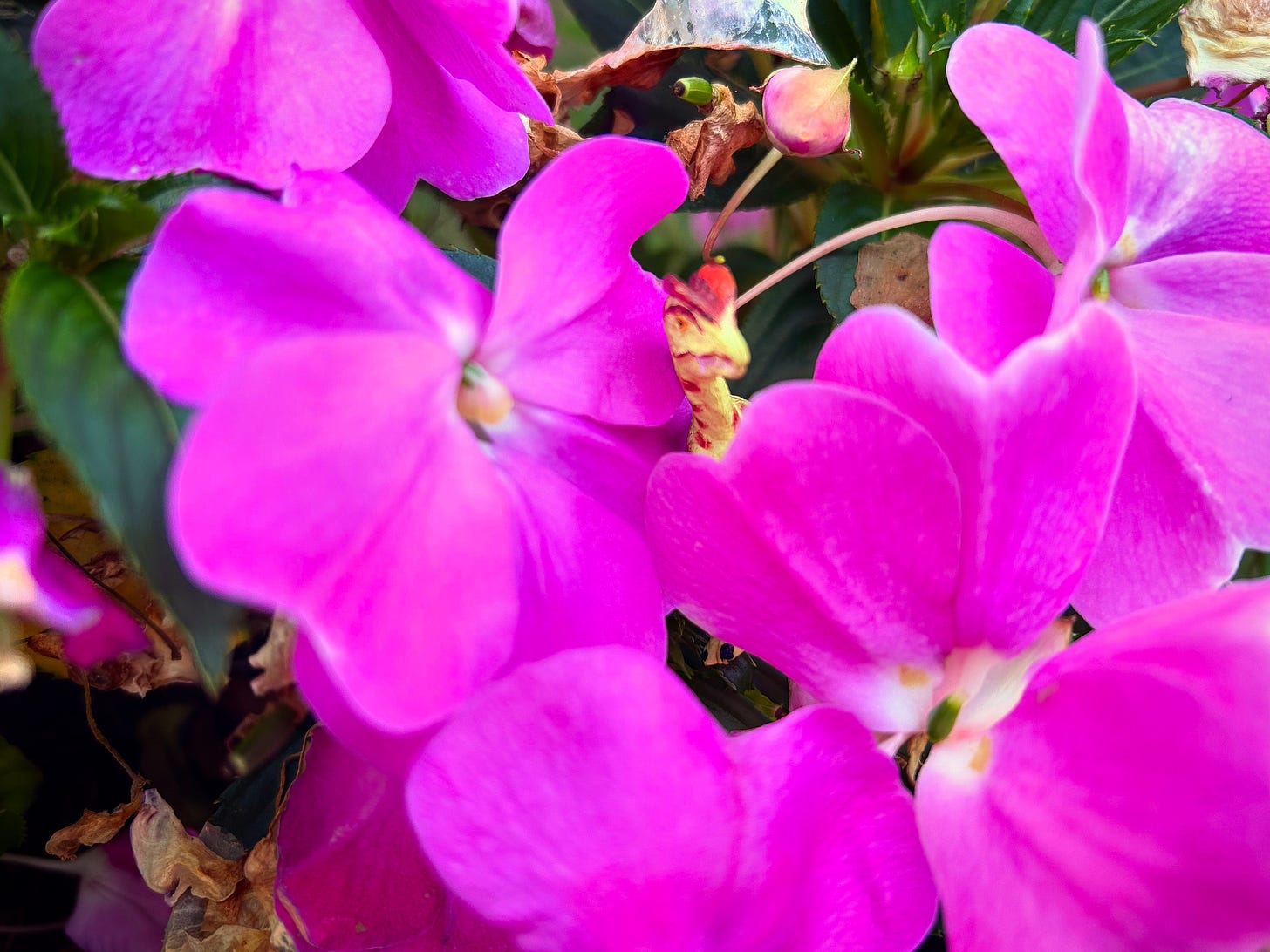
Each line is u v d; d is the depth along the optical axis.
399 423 0.08
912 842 0.09
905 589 0.10
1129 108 0.13
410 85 0.12
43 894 0.16
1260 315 0.12
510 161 0.13
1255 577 0.15
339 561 0.08
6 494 0.09
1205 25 0.17
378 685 0.08
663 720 0.08
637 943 0.09
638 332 0.11
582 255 0.10
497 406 0.10
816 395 0.09
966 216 0.12
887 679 0.10
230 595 0.07
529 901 0.08
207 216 0.08
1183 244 0.13
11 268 0.10
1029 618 0.10
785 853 0.09
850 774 0.09
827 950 0.09
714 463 0.09
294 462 0.07
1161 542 0.11
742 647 0.10
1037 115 0.11
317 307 0.08
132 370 0.09
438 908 0.11
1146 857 0.09
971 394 0.09
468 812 0.08
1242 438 0.11
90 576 0.12
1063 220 0.11
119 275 0.10
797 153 0.14
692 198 0.18
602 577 0.10
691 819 0.08
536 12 0.17
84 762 0.16
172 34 0.10
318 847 0.11
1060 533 0.10
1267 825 0.09
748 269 0.20
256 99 0.10
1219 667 0.09
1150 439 0.12
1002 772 0.10
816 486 0.09
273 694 0.14
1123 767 0.09
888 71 0.17
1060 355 0.09
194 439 0.07
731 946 0.09
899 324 0.09
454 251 0.13
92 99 0.10
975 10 0.18
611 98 0.19
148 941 0.16
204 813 0.15
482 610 0.09
